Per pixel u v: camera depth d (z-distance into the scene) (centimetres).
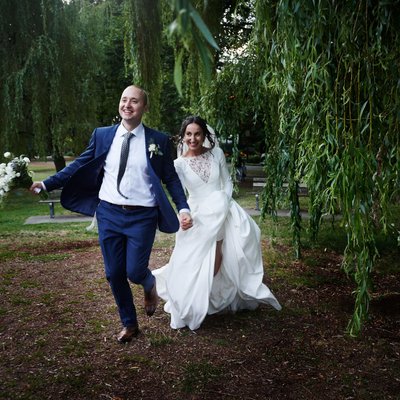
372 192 258
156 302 328
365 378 255
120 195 286
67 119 1212
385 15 229
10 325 336
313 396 238
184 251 331
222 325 335
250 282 340
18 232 788
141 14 619
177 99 1541
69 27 1158
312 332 322
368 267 258
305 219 830
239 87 499
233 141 532
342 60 255
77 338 311
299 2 237
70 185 296
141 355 285
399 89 248
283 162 467
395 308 371
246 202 1136
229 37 526
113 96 1734
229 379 256
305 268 499
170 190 311
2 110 1150
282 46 274
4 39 1137
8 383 251
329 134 257
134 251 288
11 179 297
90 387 247
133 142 290
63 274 478
